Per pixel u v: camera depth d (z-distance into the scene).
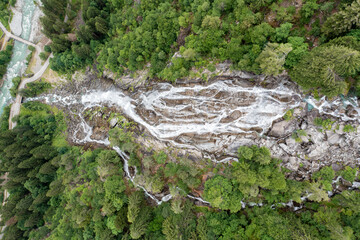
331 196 38.50
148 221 44.94
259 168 37.44
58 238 51.91
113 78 59.75
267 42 35.72
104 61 57.75
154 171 48.25
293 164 39.62
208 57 44.06
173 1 50.19
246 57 37.09
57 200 59.22
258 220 38.41
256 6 36.59
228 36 41.06
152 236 43.28
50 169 58.72
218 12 40.00
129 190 50.31
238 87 43.25
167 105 50.28
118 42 55.69
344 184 37.81
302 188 37.22
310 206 38.91
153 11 49.88
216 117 45.59
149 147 49.97
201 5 42.41
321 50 30.44
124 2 58.12
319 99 37.84
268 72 34.72
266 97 41.62
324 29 32.34
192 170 42.06
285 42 35.28
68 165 56.28
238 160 43.06
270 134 41.34
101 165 48.53
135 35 51.09
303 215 37.41
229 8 40.22
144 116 53.16
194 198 45.25
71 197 52.97
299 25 35.97
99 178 50.88
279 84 40.31
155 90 52.19
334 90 31.50
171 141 48.47
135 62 52.62
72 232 51.59
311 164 38.88
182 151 47.06
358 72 32.94
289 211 39.41
